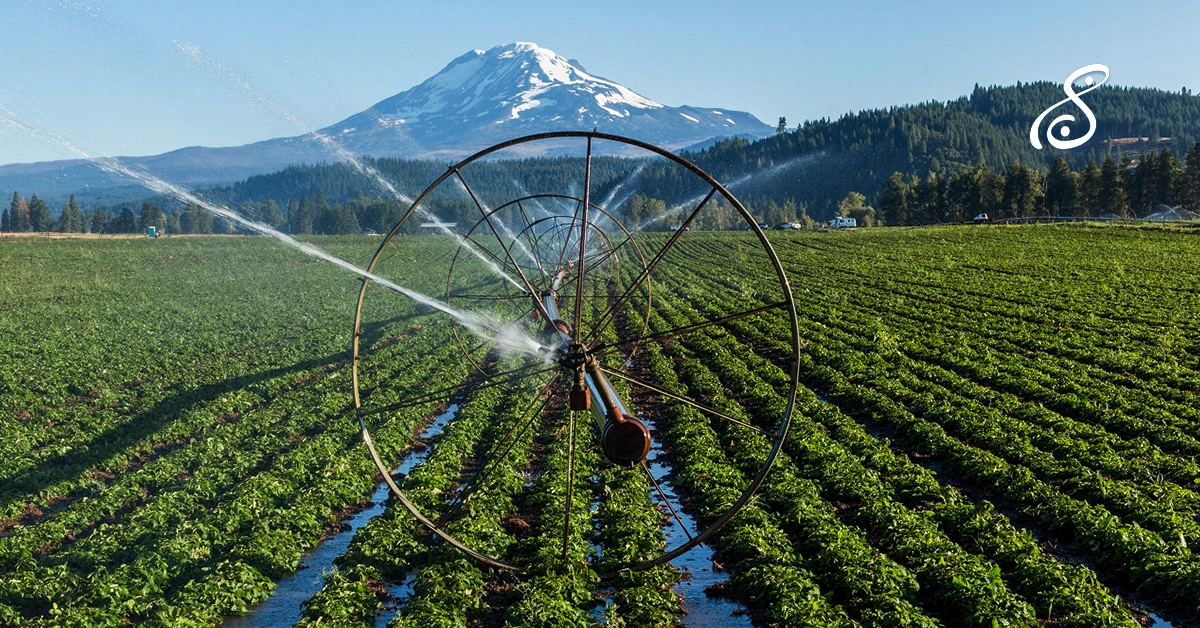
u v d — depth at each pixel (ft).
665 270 212.43
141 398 81.76
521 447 61.05
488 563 39.65
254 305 165.17
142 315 150.82
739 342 108.47
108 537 45.55
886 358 91.81
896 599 35.09
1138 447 55.42
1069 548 42.29
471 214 444.14
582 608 37.68
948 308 131.34
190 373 94.07
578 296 38.73
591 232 171.01
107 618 36.58
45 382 89.20
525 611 35.65
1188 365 84.12
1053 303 132.26
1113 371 84.12
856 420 69.00
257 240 327.06
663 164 648.38
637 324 125.29
